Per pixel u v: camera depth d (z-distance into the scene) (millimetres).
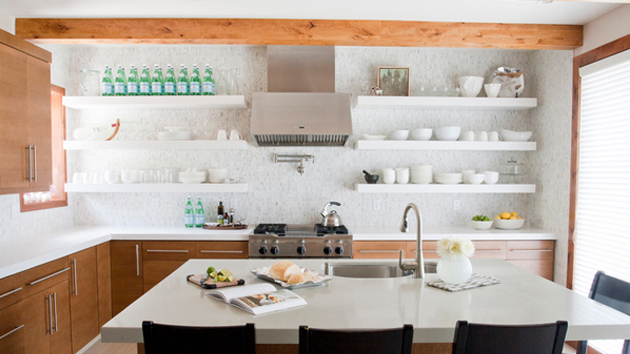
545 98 3865
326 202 4090
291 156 4039
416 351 1751
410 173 4008
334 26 3344
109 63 3986
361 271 2459
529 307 1677
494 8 3070
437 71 4098
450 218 4172
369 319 1524
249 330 1291
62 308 2818
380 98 3732
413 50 4074
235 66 4004
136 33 3279
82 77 3764
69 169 3945
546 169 3844
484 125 4164
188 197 4059
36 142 2879
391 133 3871
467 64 4105
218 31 3307
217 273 2006
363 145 3754
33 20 3232
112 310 3496
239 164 4070
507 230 3811
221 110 4031
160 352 1319
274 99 3588
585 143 3332
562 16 3211
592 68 3211
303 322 1490
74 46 3963
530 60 4105
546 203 3840
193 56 4000
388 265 2469
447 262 1990
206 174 4055
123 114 4039
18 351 2381
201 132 4039
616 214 2980
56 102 3818
